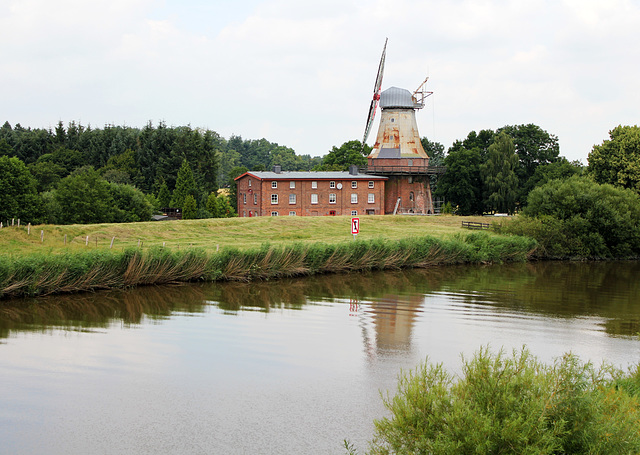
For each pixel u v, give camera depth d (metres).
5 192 64.56
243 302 30.06
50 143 133.25
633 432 9.71
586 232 59.72
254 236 56.09
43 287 30.38
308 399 15.49
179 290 33.28
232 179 127.19
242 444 12.78
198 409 14.74
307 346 21.03
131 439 12.98
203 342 21.38
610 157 74.06
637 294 34.75
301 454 12.28
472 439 8.88
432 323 25.48
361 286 36.56
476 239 53.91
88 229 49.84
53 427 13.58
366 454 10.91
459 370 17.92
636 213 61.31
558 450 9.34
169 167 116.56
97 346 20.58
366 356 19.73
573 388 10.04
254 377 17.30
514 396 9.56
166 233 53.50
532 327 24.91
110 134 131.50
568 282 40.12
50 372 17.52
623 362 19.34
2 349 19.95
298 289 34.84
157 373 17.59
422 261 47.72
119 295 31.17
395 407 10.43
